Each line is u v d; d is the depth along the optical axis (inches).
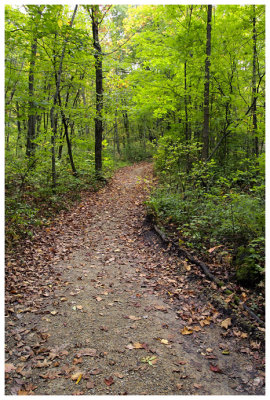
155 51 386.6
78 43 293.0
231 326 138.1
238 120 355.6
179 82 400.2
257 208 219.0
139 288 179.9
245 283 162.2
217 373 112.0
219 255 193.8
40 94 338.3
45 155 361.1
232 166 410.9
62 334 133.2
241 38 336.5
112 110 463.5
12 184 358.0
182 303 160.9
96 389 102.3
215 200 273.6
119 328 138.6
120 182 560.4
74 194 398.3
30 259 212.2
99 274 198.5
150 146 1037.2
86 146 482.9
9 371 108.6
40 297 165.6
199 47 354.3
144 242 257.3
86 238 269.6
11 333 131.3
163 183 434.9
